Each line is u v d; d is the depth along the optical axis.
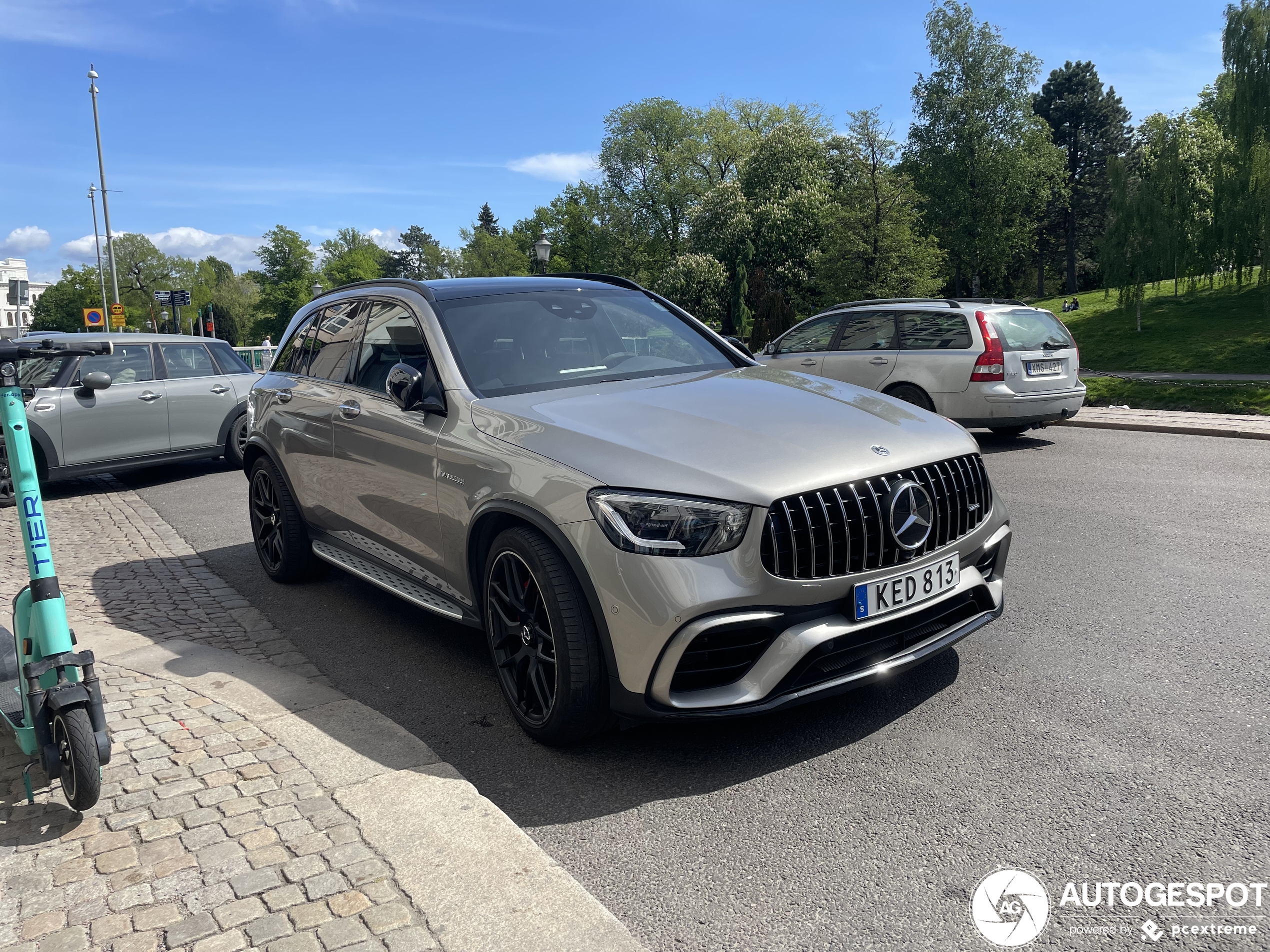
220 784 2.80
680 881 2.40
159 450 10.06
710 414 3.31
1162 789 2.74
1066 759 2.95
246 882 2.29
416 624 4.66
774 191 56.81
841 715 3.34
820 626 2.86
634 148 68.25
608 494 2.87
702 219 57.78
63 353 2.73
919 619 3.12
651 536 2.79
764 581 2.78
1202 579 4.86
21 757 3.14
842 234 41.66
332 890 2.24
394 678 3.93
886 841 2.54
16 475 2.69
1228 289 43.16
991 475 8.27
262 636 4.52
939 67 50.41
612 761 3.09
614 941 2.04
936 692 3.50
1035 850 2.46
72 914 2.19
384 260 122.69
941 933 2.15
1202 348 35.41
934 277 43.94
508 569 3.23
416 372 3.72
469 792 2.71
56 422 9.33
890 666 3.03
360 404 4.33
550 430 3.24
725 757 3.07
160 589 5.47
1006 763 2.94
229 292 104.38
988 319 9.60
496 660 3.35
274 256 99.88
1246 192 38.34
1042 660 3.78
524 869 2.31
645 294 4.82
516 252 97.44
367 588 5.37
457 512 3.52
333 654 4.25
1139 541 5.68
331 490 4.64
